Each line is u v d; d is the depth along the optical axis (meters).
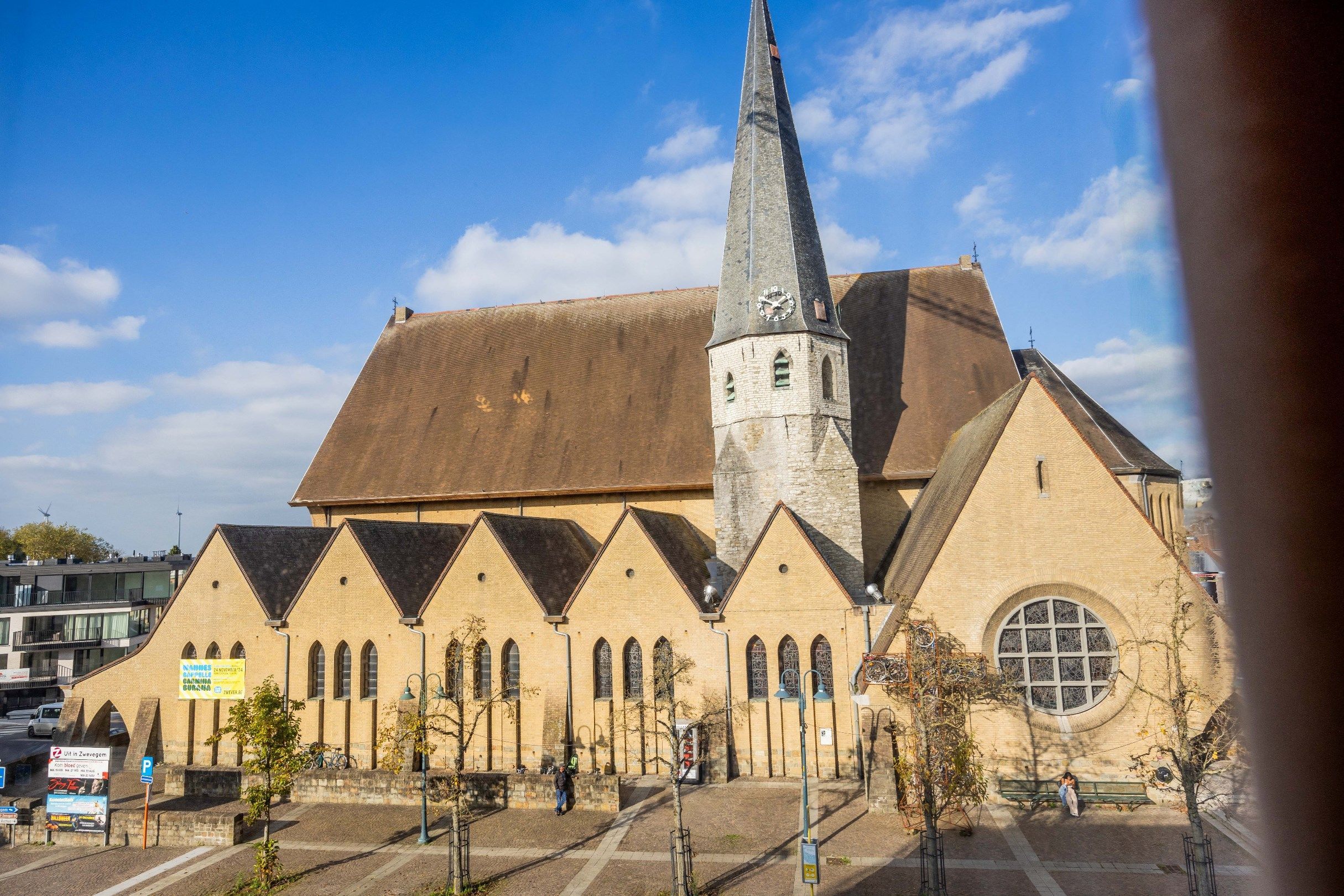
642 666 43.19
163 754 47.91
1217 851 28.91
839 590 41.03
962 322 53.75
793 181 50.56
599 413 55.28
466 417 57.56
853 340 55.06
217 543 49.06
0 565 97.50
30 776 49.47
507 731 44.25
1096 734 34.97
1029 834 31.80
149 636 49.00
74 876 33.47
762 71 51.72
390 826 37.03
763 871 29.84
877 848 31.31
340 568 47.16
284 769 33.94
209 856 34.88
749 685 42.09
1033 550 36.19
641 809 37.31
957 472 41.38
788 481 46.66
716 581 47.28
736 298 49.47
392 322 65.19
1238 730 7.31
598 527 52.38
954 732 31.98
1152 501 42.59
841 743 40.66
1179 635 29.77
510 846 33.78
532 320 62.09
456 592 45.53
